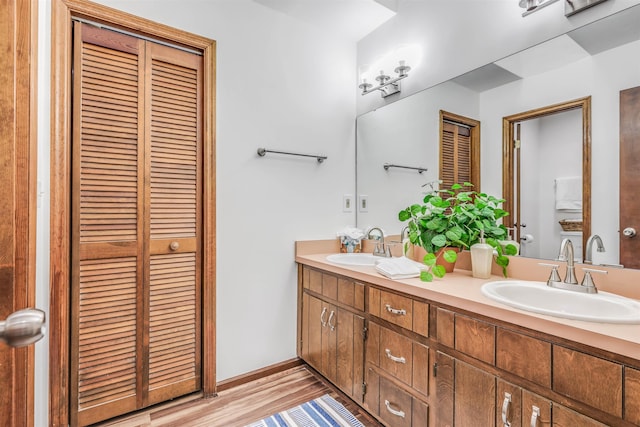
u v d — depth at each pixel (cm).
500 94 161
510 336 101
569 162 137
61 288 142
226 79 188
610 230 125
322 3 203
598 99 129
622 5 123
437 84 191
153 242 167
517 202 154
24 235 57
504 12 159
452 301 118
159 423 158
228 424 158
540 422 93
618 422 79
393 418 143
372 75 237
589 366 84
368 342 158
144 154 165
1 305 53
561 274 135
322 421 161
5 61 54
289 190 215
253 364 199
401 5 213
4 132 54
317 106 229
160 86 171
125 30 161
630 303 102
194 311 180
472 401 112
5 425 54
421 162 200
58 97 141
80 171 149
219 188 186
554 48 141
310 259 202
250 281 198
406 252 184
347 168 246
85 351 150
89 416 150
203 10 180
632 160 120
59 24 142
